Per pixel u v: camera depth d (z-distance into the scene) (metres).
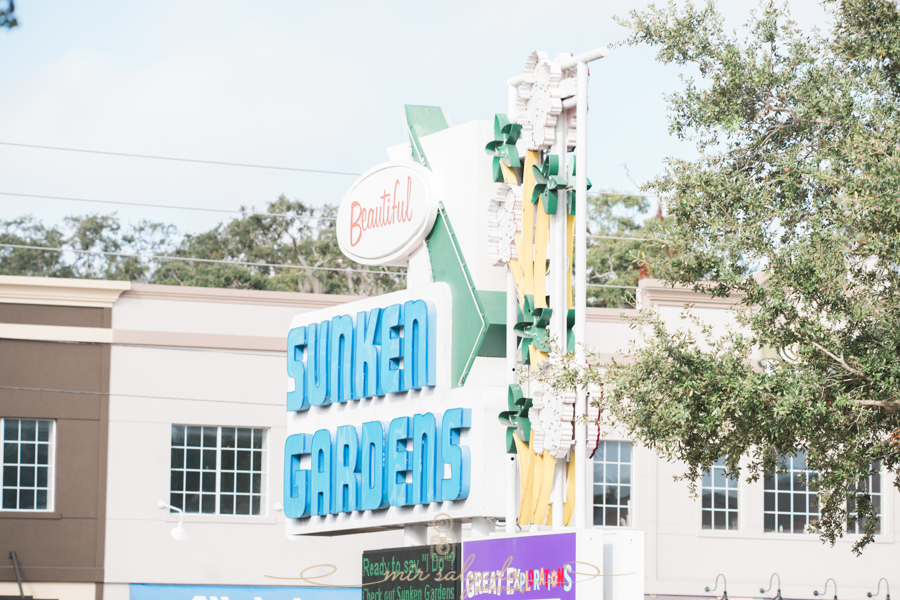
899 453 16.89
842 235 16.53
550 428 16.27
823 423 16.20
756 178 19.03
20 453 31.19
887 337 16.05
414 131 20.53
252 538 31.95
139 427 31.80
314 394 21.28
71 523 31.11
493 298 18.47
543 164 16.84
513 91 17.94
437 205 19.48
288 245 68.19
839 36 18.75
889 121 16.94
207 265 67.56
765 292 16.48
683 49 19.00
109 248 68.75
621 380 16.36
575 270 16.27
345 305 21.08
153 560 31.34
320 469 21.06
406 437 19.03
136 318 32.12
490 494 17.55
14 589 30.44
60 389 31.50
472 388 17.94
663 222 18.75
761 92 18.81
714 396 15.83
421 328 18.98
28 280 31.25
